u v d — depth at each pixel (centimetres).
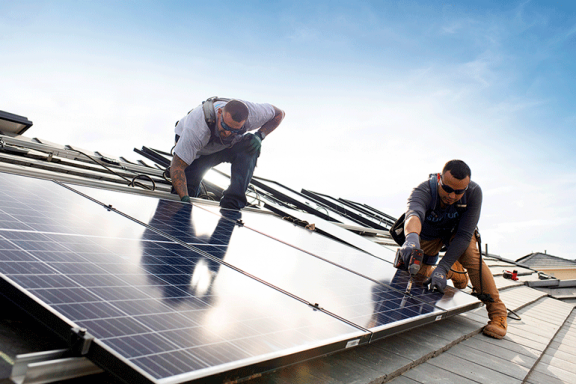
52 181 312
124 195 348
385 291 303
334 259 364
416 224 387
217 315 163
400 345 306
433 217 421
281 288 227
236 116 443
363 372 236
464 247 399
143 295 159
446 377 273
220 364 127
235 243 300
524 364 344
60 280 148
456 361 312
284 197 920
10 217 195
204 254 245
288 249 339
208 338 142
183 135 462
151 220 285
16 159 482
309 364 229
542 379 327
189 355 127
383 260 470
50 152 584
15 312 172
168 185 719
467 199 405
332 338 178
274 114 543
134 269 182
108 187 393
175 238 258
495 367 318
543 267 1852
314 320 194
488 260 1291
